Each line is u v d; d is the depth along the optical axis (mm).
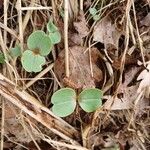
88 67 130
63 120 133
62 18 129
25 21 128
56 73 129
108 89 134
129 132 141
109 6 134
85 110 128
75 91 128
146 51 138
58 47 129
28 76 129
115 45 134
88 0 132
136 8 138
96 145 140
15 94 125
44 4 129
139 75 136
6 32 126
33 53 121
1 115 132
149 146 146
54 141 133
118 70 134
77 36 130
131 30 135
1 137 131
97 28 133
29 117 130
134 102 138
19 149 138
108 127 140
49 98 132
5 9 125
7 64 124
